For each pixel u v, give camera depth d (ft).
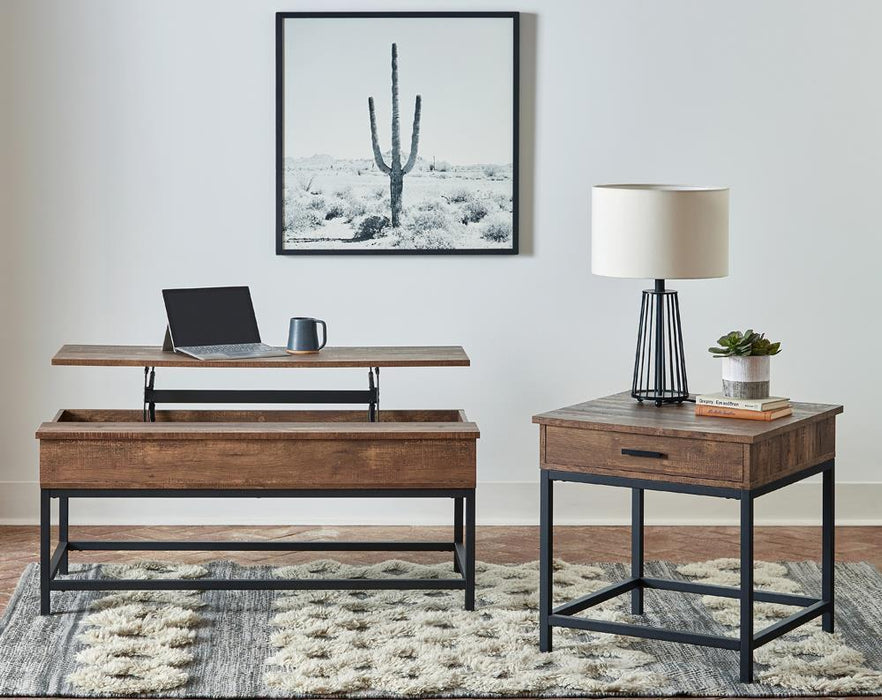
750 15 17.99
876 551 17.15
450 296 18.34
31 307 18.19
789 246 18.33
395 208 18.10
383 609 14.15
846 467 18.66
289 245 18.13
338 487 13.87
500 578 15.44
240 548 15.61
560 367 18.48
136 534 17.94
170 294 15.40
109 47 17.84
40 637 13.21
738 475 11.89
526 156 18.12
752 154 18.17
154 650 12.75
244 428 13.96
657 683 12.05
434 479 13.92
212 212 18.12
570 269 18.33
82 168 17.99
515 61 17.89
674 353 18.42
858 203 18.29
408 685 11.97
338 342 18.35
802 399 18.57
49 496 13.73
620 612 14.19
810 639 13.21
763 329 18.44
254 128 18.03
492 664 12.51
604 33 17.97
